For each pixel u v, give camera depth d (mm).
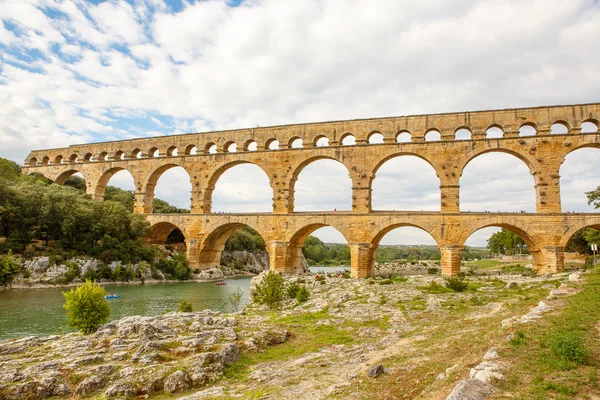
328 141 62875
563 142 53312
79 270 62062
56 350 20516
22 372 17562
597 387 10250
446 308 31781
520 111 55375
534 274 54062
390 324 28203
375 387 14000
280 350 22922
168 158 73312
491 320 23375
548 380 10797
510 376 11359
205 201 70375
